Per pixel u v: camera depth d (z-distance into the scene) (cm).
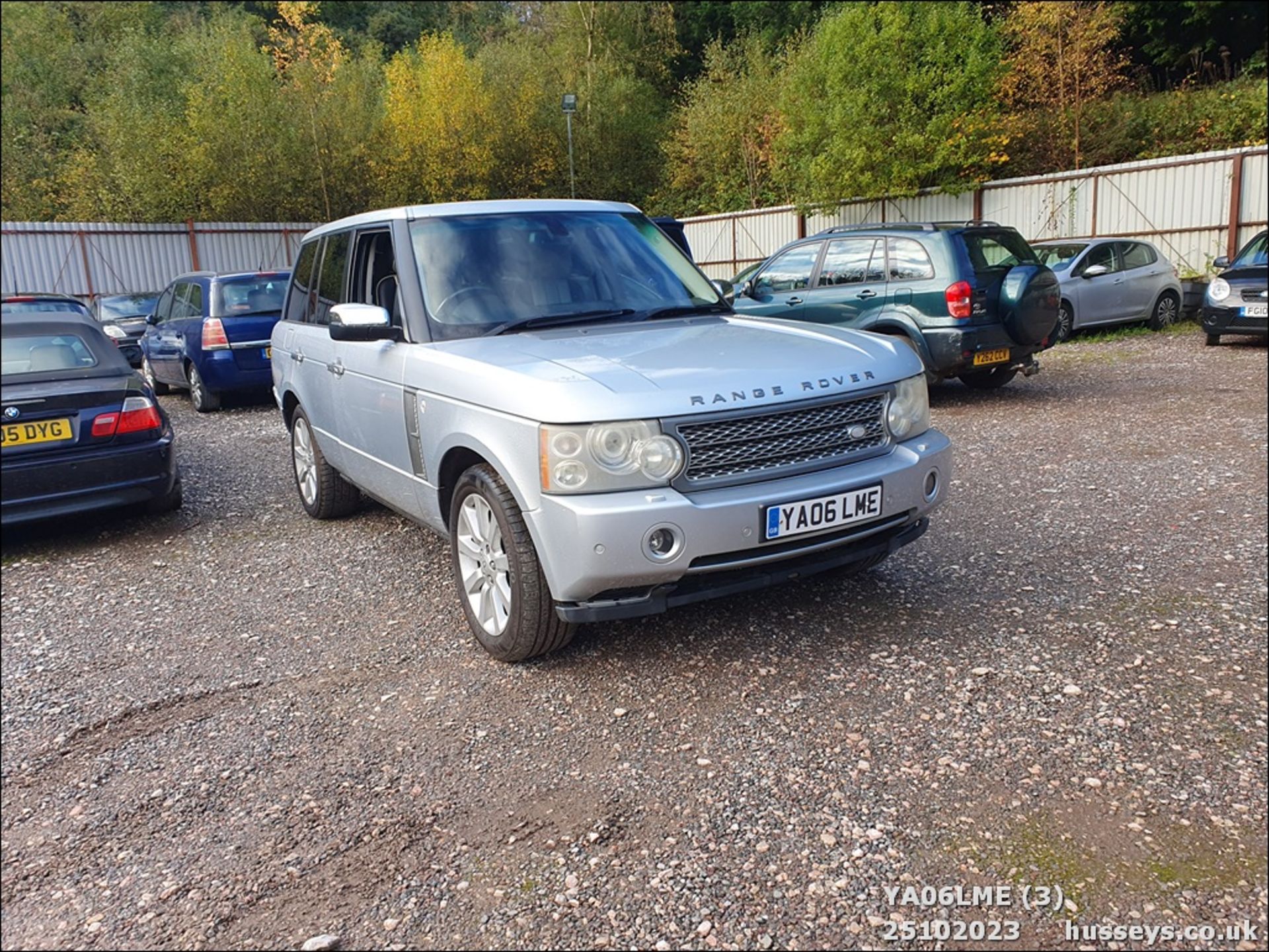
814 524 323
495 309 409
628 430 302
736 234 2419
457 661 370
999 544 487
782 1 3538
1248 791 267
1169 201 1680
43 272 2011
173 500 611
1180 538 489
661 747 299
